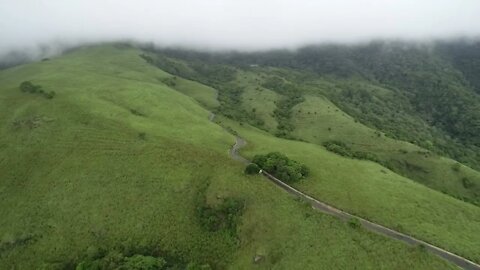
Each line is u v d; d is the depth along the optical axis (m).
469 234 99.44
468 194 164.25
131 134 139.00
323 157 140.00
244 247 96.75
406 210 106.88
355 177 124.12
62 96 166.12
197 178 117.00
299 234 95.62
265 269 90.00
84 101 161.88
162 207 110.56
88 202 115.38
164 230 105.06
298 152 142.88
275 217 101.12
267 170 121.94
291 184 117.12
